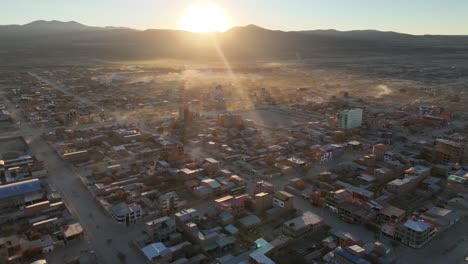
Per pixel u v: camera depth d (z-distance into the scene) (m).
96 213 179.62
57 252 148.00
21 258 142.12
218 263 141.25
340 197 180.62
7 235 160.38
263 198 183.00
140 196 193.75
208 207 186.50
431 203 191.88
